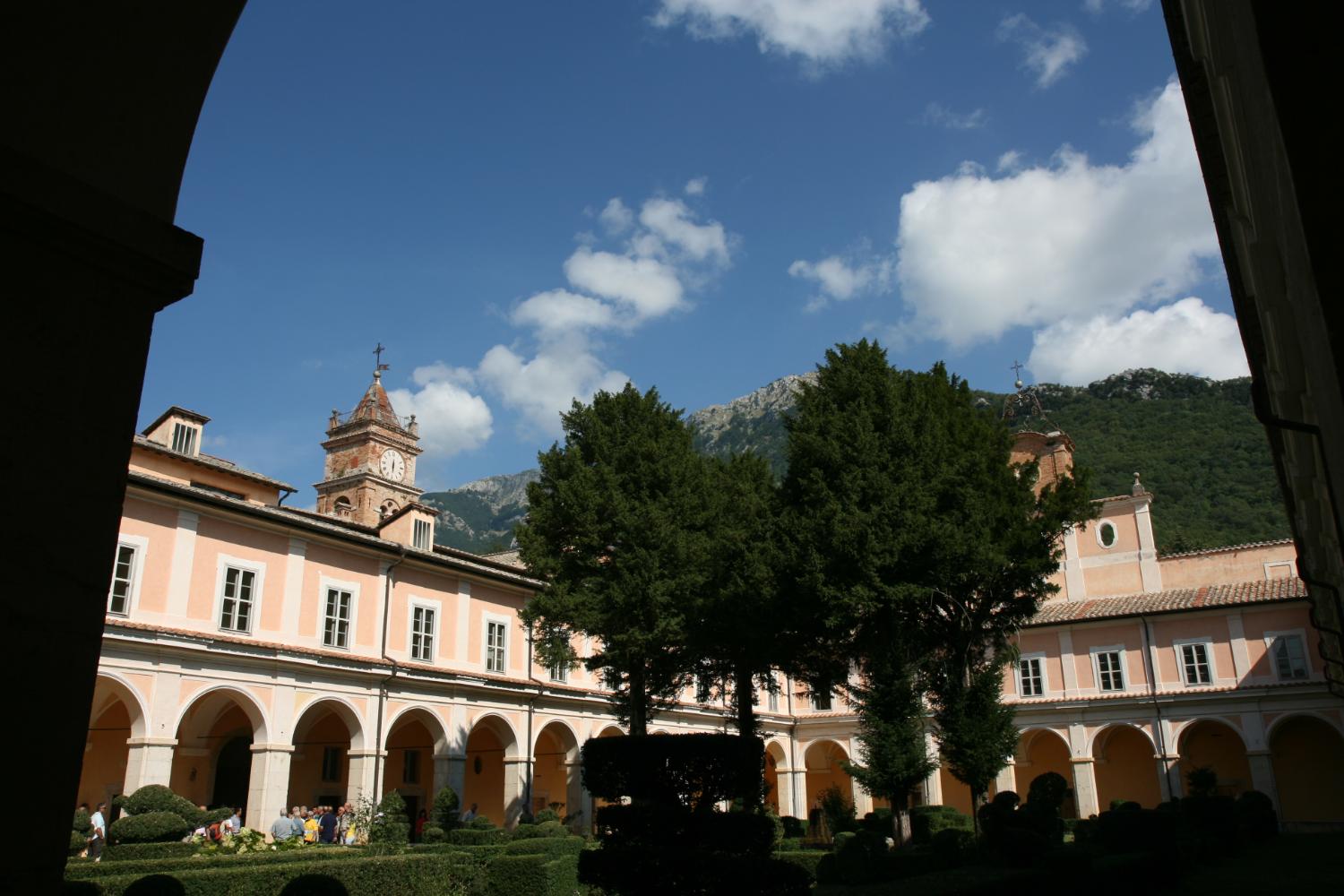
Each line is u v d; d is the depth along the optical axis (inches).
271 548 1147.9
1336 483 193.9
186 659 1007.6
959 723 940.0
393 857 723.4
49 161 165.9
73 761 142.4
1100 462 3097.9
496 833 1093.8
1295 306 183.8
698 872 422.3
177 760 1147.9
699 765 470.3
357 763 1175.6
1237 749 1567.4
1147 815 747.4
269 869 625.3
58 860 138.1
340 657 1158.3
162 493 1028.5
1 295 147.3
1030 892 493.7
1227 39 194.5
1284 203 138.7
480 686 1334.9
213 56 189.3
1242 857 1009.5
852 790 1900.8
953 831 823.7
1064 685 1642.5
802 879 437.7
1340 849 1039.6
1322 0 118.0
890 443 957.2
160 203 183.6
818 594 914.1
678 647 1127.6
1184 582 1649.9
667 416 1222.3
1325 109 116.0
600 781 490.0
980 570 920.9
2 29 161.2
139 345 163.5
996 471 1033.5
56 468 148.7
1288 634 1477.6
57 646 143.8
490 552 2140.7
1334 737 1485.0
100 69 173.5
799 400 1065.5
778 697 1975.9
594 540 1109.1
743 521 1141.1
